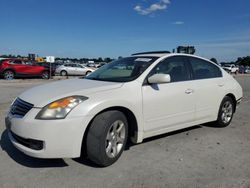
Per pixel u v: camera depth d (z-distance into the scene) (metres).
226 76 5.96
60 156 3.40
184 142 4.89
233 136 5.34
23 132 3.41
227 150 4.55
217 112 5.65
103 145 3.59
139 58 4.80
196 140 5.02
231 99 6.00
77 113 3.41
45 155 3.36
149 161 4.00
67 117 3.37
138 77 4.21
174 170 3.73
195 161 4.05
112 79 4.36
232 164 3.97
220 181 3.44
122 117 3.84
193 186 3.30
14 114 3.68
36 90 3.96
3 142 4.63
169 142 4.86
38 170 3.62
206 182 3.41
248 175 3.62
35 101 3.52
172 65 4.80
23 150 3.51
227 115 5.99
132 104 3.94
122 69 4.61
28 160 3.92
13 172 3.55
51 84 4.29
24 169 3.64
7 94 11.27
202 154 4.34
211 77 5.55
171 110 4.55
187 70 5.04
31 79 21.55
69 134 3.38
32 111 3.42
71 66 28.44
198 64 5.34
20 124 3.44
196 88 5.02
